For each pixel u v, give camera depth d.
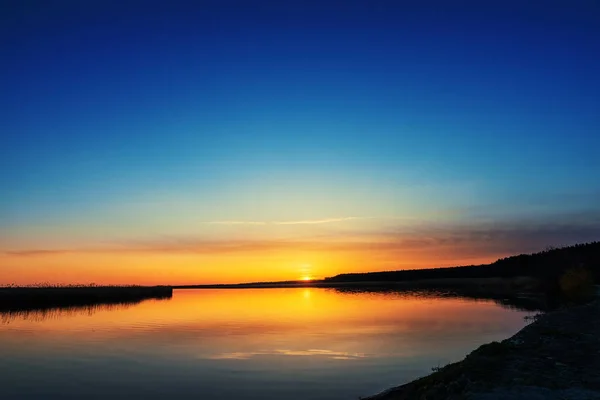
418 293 103.69
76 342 30.11
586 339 17.36
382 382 18.75
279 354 25.08
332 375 20.02
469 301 69.00
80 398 17.20
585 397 10.17
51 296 65.81
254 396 17.14
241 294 124.62
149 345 28.64
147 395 17.47
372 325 38.06
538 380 11.70
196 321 43.38
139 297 89.12
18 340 31.11
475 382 11.84
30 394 17.78
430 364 21.91
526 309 51.06
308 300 81.88
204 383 19.05
